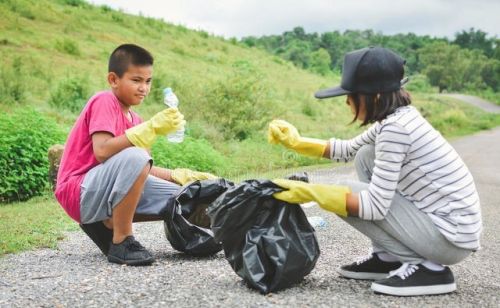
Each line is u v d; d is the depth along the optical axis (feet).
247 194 10.67
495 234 18.78
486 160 51.26
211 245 13.61
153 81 60.08
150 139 12.58
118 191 12.50
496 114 161.68
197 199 13.97
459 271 13.00
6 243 15.43
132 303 10.09
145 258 12.84
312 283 11.35
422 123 10.50
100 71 67.72
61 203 13.41
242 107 51.29
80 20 94.79
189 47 108.17
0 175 26.96
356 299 10.28
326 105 87.86
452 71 302.04
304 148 12.37
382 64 10.36
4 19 80.59
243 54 122.52
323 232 17.43
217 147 44.09
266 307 9.77
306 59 271.90
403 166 10.44
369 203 10.23
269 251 10.56
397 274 10.60
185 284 11.24
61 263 13.25
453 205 10.31
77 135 13.28
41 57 67.46
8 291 10.96
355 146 12.15
